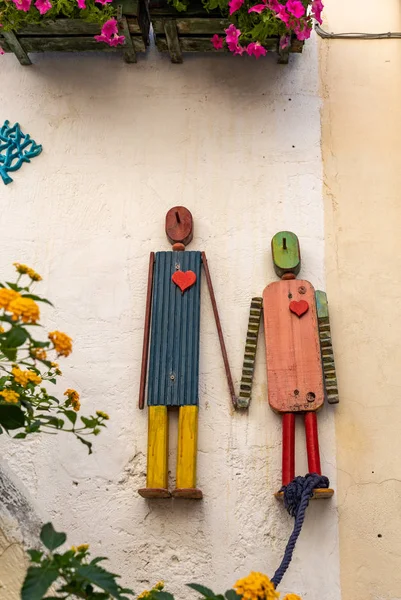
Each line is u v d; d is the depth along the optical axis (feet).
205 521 9.71
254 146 12.06
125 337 10.84
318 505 9.72
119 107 12.46
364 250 11.26
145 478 9.99
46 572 6.24
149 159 12.06
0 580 7.99
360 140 12.07
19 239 11.62
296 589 9.30
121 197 11.82
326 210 11.57
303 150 12.01
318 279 11.09
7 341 7.07
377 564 9.41
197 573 9.46
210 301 10.96
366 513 9.67
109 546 9.66
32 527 8.71
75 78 12.69
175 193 11.80
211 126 12.24
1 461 9.77
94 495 9.94
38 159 12.17
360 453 9.98
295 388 10.07
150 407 10.10
